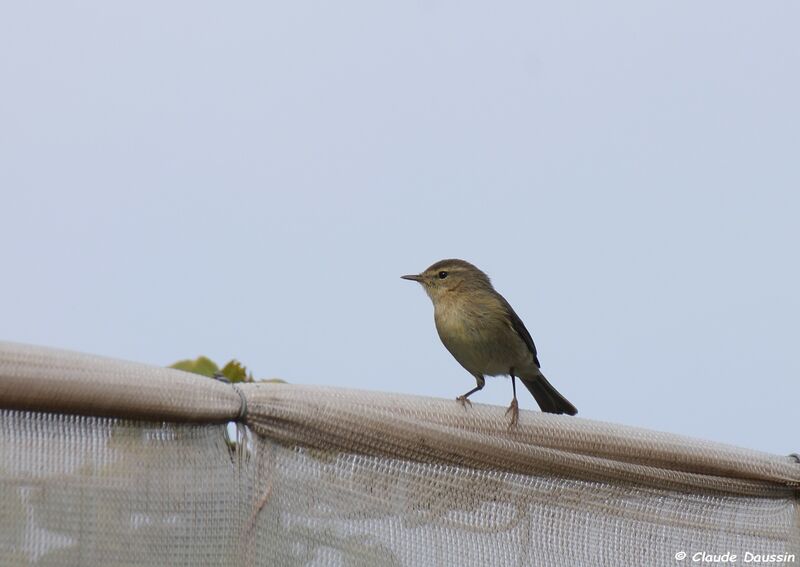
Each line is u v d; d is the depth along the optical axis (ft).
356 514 27.76
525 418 30.66
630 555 31.12
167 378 25.71
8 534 23.97
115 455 25.26
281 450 27.20
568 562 30.17
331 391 28.09
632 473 31.19
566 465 30.22
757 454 33.58
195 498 25.81
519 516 29.84
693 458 32.07
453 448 28.78
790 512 34.37
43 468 24.57
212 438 26.43
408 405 29.17
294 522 26.94
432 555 28.43
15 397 24.09
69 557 24.35
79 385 24.53
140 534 25.08
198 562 25.50
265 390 27.07
